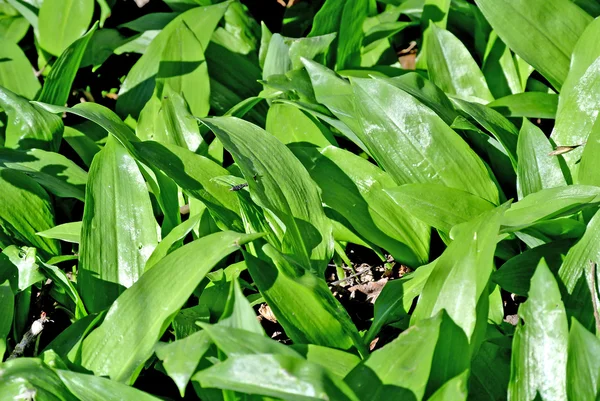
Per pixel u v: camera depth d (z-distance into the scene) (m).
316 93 1.04
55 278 0.97
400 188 0.95
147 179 1.00
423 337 0.82
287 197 0.95
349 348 0.89
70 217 1.06
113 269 0.95
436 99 1.02
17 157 1.04
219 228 0.99
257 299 0.94
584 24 1.04
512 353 0.84
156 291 0.88
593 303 0.87
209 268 0.88
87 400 0.85
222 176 0.98
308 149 1.01
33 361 0.87
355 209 0.98
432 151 0.97
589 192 0.91
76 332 0.92
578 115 0.97
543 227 0.93
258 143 0.97
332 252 0.95
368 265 1.02
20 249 0.97
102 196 0.97
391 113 0.98
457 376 0.82
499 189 0.98
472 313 0.85
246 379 0.81
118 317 0.88
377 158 0.98
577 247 0.89
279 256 0.89
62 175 1.03
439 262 0.87
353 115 1.01
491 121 1.00
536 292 0.84
